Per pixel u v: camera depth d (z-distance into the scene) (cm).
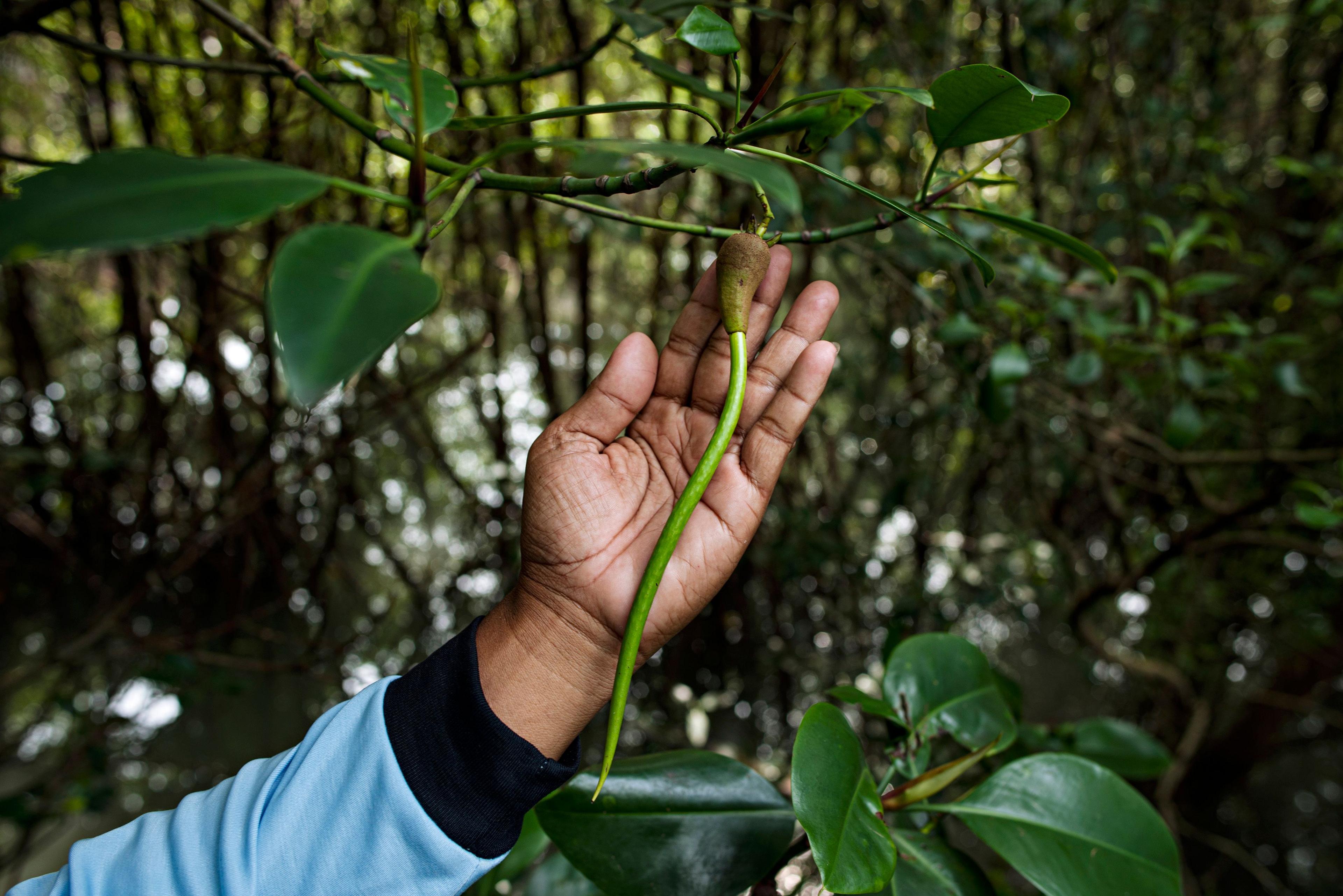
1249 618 276
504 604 66
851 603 248
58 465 206
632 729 231
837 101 62
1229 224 143
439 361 264
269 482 219
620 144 51
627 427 74
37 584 247
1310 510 117
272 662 238
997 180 77
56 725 254
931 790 72
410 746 58
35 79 254
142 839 60
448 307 254
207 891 55
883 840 60
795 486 243
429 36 207
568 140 53
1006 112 62
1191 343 158
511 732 59
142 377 230
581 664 63
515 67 205
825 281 73
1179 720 265
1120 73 233
